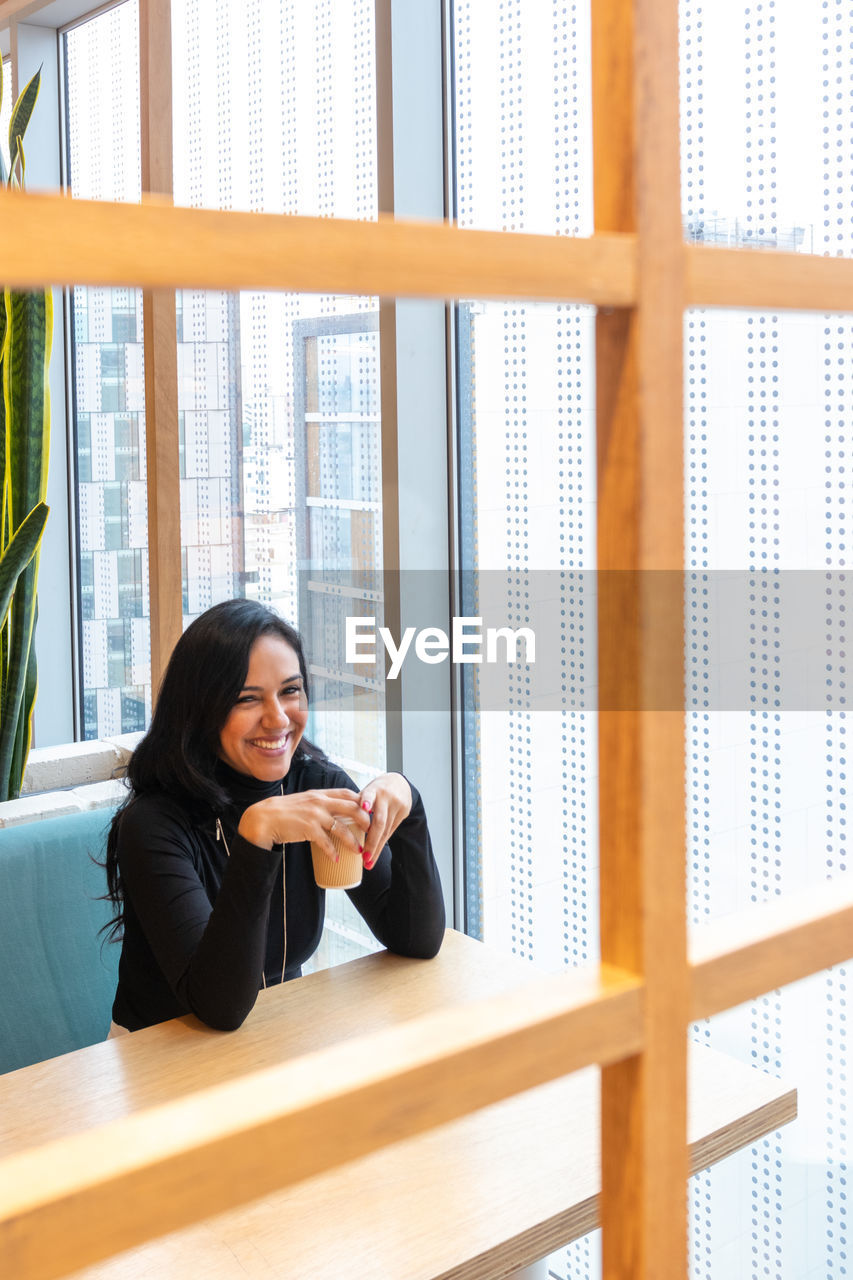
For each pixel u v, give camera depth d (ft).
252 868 4.67
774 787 5.51
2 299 7.92
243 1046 4.48
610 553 1.76
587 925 6.58
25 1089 4.17
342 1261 3.35
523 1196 3.64
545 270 1.58
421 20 6.66
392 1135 1.47
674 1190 1.79
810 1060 5.46
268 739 5.48
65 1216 1.23
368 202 7.10
